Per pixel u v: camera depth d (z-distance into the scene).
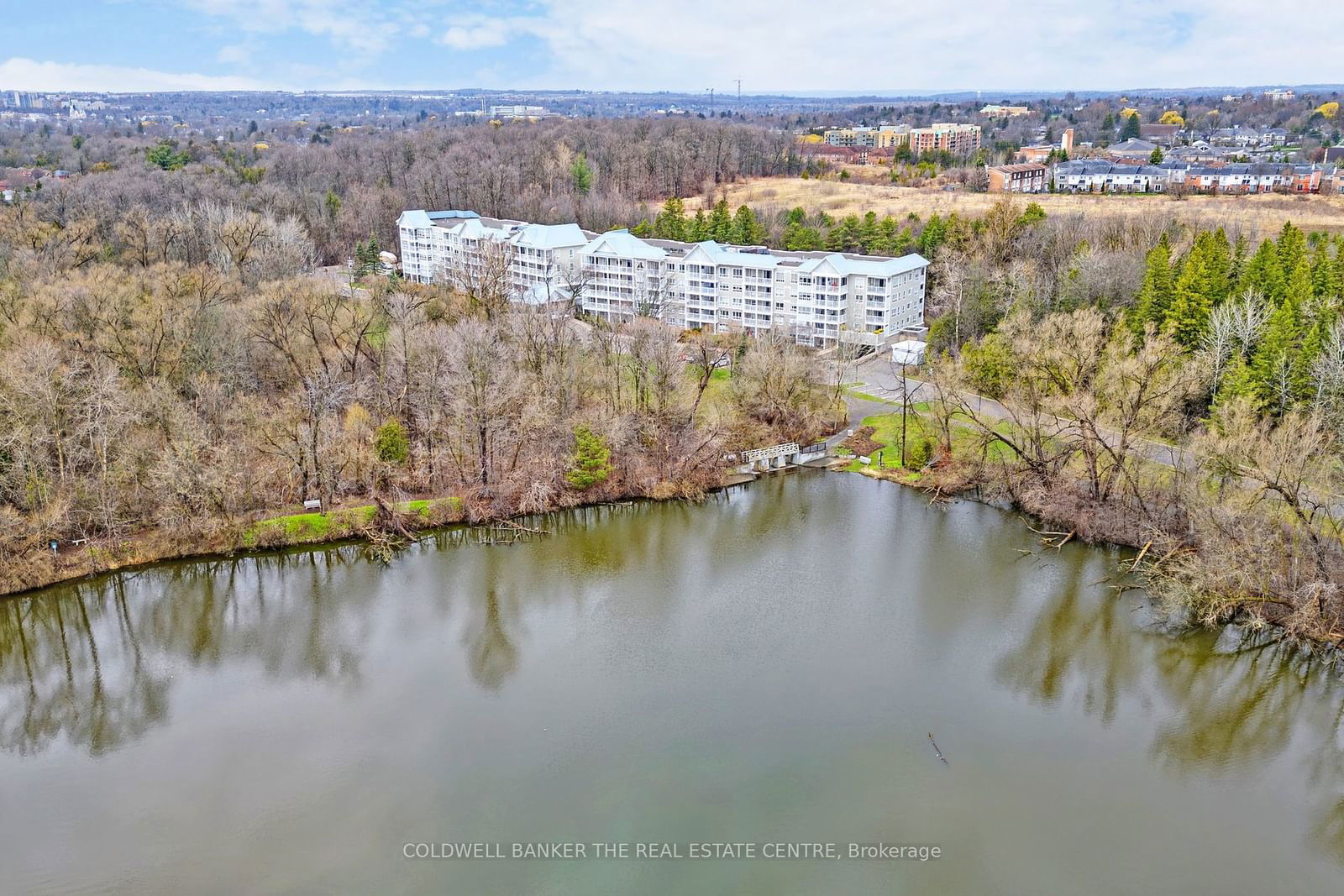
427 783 57.94
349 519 89.31
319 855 52.38
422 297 127.19
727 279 145.75
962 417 109.19
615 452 100.12
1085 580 81.75
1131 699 66.62
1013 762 60.06
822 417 110.94
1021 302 120.62
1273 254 114.88
